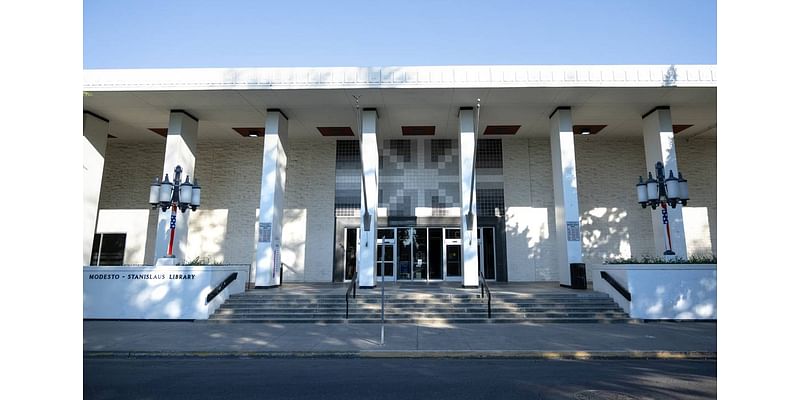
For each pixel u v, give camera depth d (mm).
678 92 15227
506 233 20594
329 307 12859
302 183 21266
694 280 12258
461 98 15828
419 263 20453
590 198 20906
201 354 8539
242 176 21500
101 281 12859
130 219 21281
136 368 7527
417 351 8477
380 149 21312
